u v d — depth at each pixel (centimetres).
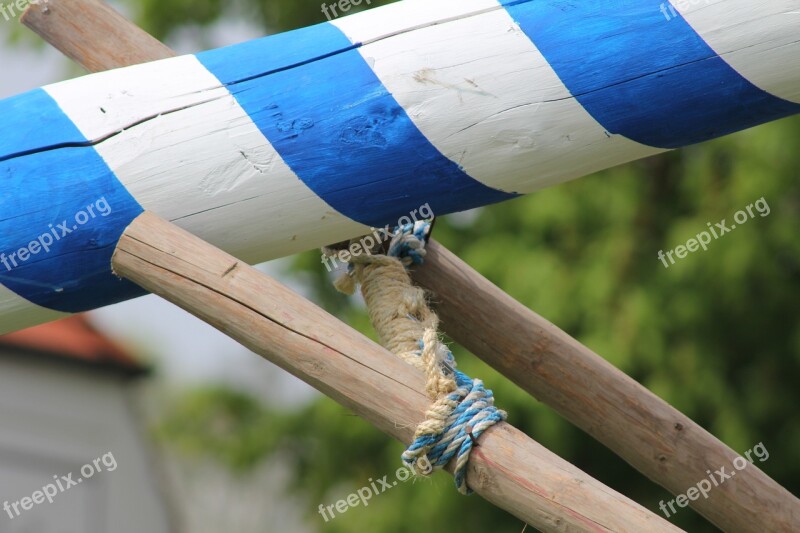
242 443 2058
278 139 679
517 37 663
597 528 603
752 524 787
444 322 826
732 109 656
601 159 684
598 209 1752
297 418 1997
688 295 1702
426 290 815
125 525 2158
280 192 684
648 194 1773
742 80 643
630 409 802
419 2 693
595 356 818
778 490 789
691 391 1695
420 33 677
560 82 657
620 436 805
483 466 629
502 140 669
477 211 1808
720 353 1728
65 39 839
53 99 705
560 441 1677
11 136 697
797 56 633
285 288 668
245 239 701
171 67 705
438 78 668
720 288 1700
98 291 718
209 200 686
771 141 1666
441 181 684
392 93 671
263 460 2044
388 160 676
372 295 757
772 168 1681
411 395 645
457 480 638
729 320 1736
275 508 2675
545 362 812
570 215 1733
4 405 2048
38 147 692
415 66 670
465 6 678
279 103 681
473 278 827
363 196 686
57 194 688
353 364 650
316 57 685
